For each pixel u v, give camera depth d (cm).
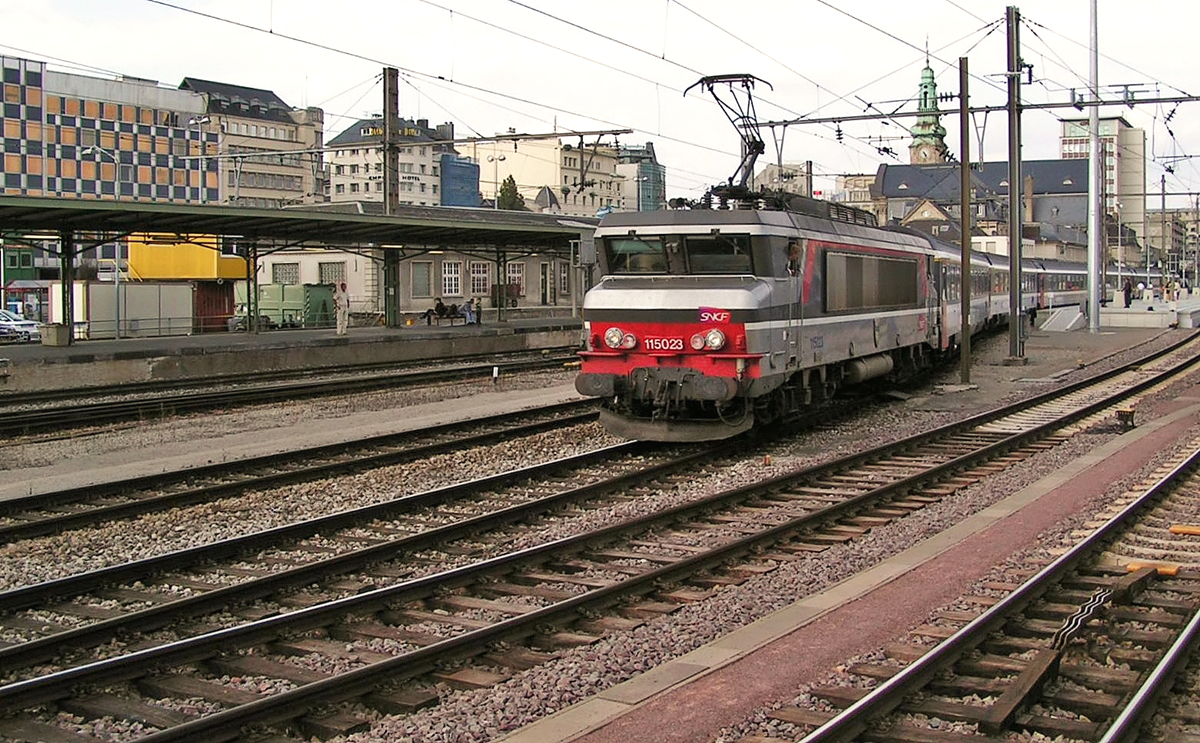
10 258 8288
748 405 1688
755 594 923
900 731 623
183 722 657
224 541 1055
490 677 728
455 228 3753
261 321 4728
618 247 1745
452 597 929
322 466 1495
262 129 13312
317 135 13925
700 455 1633
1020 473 1516
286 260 6256
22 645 752
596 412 2116
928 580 934
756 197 1806
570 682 708
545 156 12406
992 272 4334
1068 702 664
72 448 1781
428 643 805
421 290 6009
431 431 1877
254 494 1370
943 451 1717
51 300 4838
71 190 11262
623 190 13212
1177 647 714
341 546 1110
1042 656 709
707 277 1705
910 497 1359
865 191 13825
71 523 1180
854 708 614
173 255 5119
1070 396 2536
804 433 1966
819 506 1315
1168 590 922
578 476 1509
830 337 1931
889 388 2559
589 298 1731
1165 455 1630
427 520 1234
